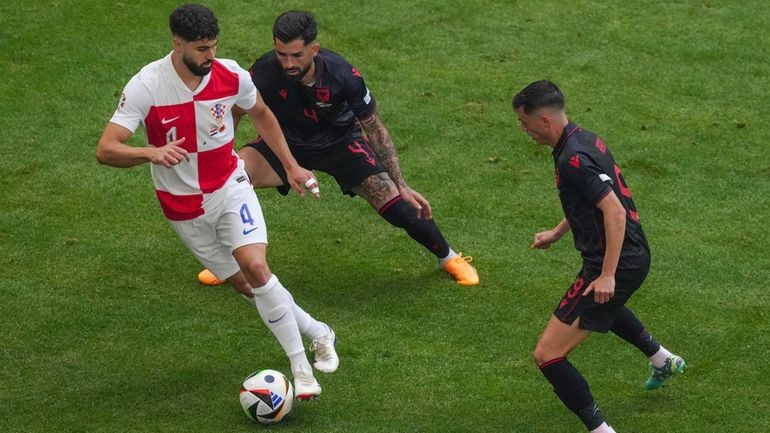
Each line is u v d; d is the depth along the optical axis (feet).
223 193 68.90
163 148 63.21
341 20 124.26
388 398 70.85
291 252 90.02
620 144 104.88
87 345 76.54
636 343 69.67
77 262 86.99
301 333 72.43
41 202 95.04
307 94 79.00
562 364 64.03
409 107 110.32
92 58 115.44
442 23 124.67
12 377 72.64
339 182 84.79
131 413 68.80
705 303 82.58
